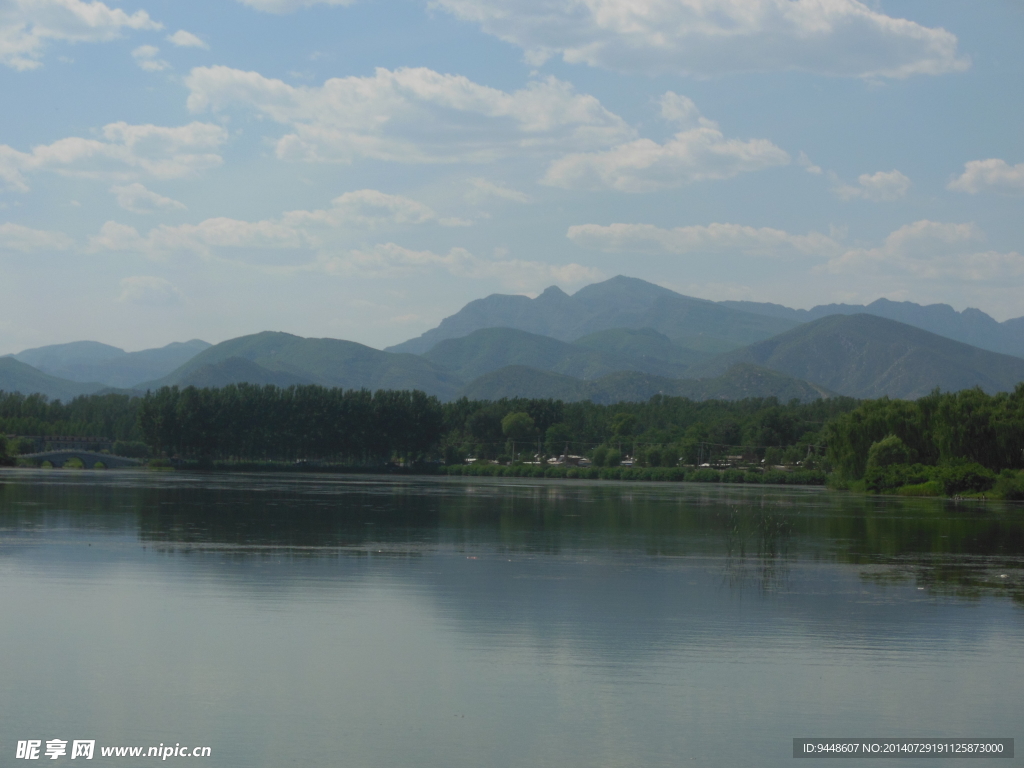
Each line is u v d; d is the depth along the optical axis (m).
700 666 24.78
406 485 142.88
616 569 42.31
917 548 53.66
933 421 137.00
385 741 19.09
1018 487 115.56
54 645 25.62
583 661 25.03
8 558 41.47
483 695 22.03
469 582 37.34
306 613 30.33
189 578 36.66
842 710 21.58
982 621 30.97
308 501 89.25
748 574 41.34
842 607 33.22
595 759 18.44
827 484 157.62
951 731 20.42
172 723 19.91
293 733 19.45
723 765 18.33
